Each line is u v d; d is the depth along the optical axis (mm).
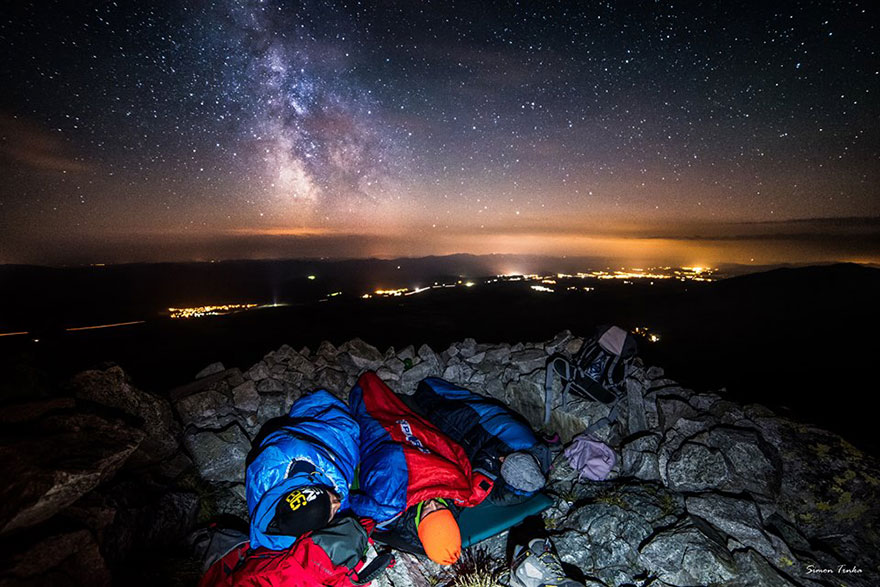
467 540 2840
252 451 3434
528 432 3531
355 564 2520
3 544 2035
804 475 3303
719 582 2529
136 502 2711
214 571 2539
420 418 3686
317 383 4418
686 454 3211
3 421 2605
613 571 2756
